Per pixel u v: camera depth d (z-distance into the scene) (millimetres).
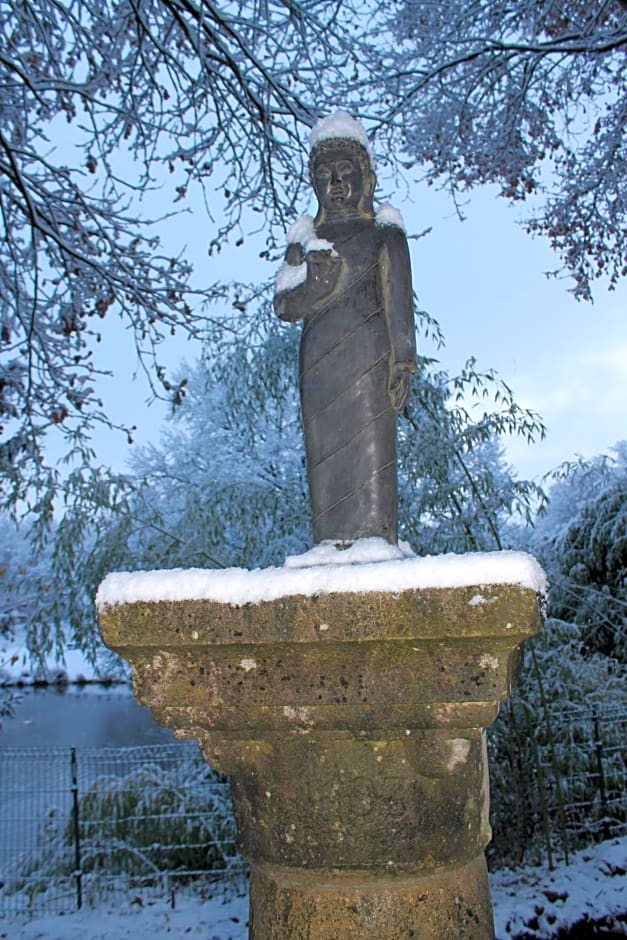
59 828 8836
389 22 8070
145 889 8094
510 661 2217
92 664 9141
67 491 8680
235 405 9562
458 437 8805
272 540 9102
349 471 2605
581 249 9906
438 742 2268
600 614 10773
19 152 6637
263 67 6711
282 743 2369
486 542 9203
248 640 2174
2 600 9500
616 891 7238
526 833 8703
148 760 9555
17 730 14773
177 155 7117
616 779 9156
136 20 6305
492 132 8992
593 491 12203
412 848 2311
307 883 2365
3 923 7410
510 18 8383
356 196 2762
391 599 2098
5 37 6531
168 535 8953
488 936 2408
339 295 2693
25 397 7254
